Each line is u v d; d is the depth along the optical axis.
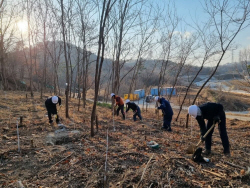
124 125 7.55
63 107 10.36
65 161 4.02
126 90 28.06
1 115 7.39
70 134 5.66
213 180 3.55
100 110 11.01
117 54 9.67
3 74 15.69
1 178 3.39
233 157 4.61
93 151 4.61
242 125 8.42
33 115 7.89
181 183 3.43
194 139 6.04
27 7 10.96
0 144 4.76
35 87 21.83
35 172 3.63
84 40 8.94
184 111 17.48
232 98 26.17
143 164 4.01
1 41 12.98
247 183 3.52
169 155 4.54
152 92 27.66
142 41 10.23
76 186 3.25
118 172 3.74
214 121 4.45
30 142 4.98
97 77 5.41
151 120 9.16
